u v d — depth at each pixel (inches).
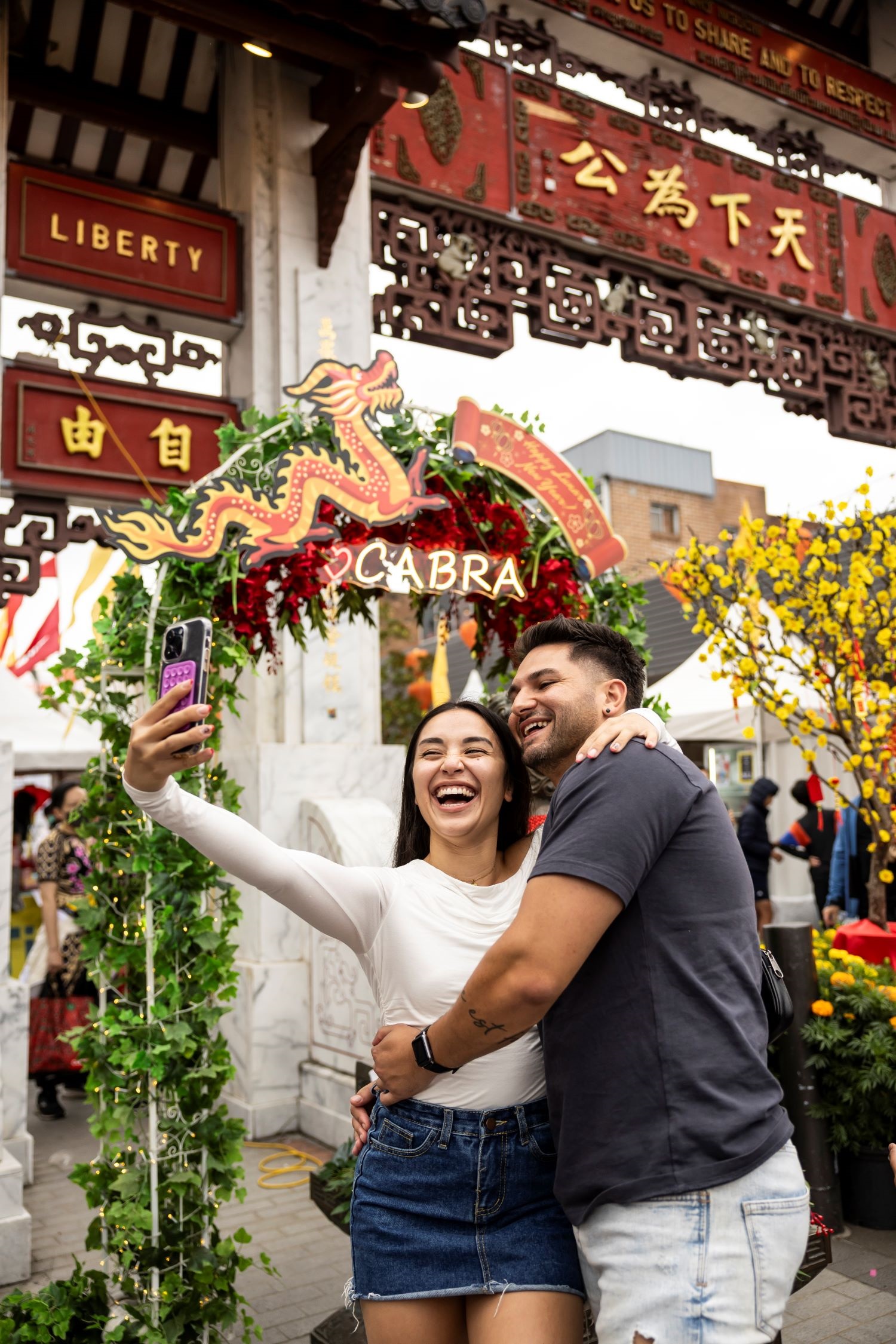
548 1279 62.9
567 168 253.1
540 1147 66.4
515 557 137.1
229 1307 108.1
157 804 67.2
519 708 69.5
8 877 167.6
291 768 204.4
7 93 200.4
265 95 215.8
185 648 72.2
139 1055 108.9
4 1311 110.4
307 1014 203.5
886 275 311.4
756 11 297.1
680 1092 55.6
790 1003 66.4
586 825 57.2
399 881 71.9
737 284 279.3
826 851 299.7
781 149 301.0
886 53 319.0
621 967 57.8
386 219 229.9
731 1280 53.9
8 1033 172.2
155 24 218.1
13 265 193.3
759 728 324.5
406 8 164.7
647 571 862.5
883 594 160.7
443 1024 60.2
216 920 129.8
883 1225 146.0
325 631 136.9
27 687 363.3
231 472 118.6
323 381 121.6
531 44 257.1
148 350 207.8
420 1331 64.5
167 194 208.4
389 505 123.3
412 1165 66.3
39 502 193.2
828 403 305.0
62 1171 181.9
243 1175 113.6
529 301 246.8
